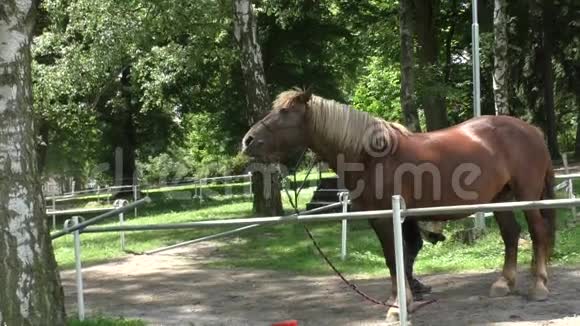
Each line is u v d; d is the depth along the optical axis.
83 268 11.95
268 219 5.85
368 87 37.69
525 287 7.88
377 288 8.65
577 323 6.04
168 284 9.79
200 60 21.66
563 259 9.59
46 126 23.34
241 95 27.44
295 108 6.70
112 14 18.80
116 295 9.09
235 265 11.35
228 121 28.20
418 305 7.12
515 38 25.36
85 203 27.17
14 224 5.37
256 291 8.91
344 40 27.66
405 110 15.08
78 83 20.62
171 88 27.81
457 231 11.86
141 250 13.84
